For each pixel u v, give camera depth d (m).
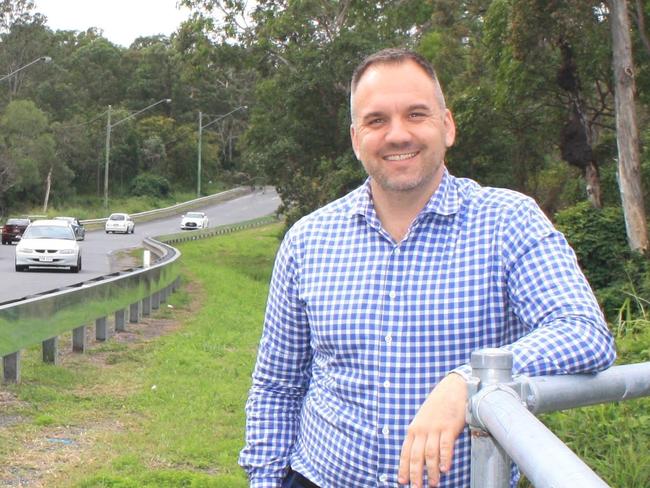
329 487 2.97
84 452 7.80
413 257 2.89
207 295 23.44
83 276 28.25
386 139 2.86
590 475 1.55
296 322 3.15
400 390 2.84
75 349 12.75
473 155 29.95
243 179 45.56
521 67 24.91
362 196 3.03
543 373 2.37
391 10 39.00
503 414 1.93
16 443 7.95
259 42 39.62
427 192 2.93
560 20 23.31
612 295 19.23
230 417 9.21
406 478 2.32
